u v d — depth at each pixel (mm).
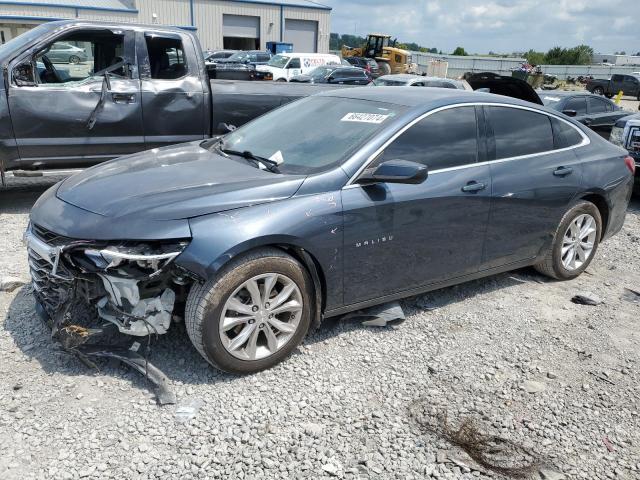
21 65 5992
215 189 3221
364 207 3463
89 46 6453
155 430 2795
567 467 2773
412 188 3701
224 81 7191
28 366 3230
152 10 41562
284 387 3209
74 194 3383
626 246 6324
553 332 4102
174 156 3977
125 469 2549
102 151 6523
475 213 4055
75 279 3045
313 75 24172
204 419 2898
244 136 4297
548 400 3289
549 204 4543
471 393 3301
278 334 3344
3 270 4535
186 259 2932
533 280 5031
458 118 4051
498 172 4176
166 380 3096
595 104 12836
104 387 3086
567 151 4734
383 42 43406
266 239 3092
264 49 48000
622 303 4691
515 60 50469
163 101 6699
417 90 4344
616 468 2793
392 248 3676
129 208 3066
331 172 3449
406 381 3367
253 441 2779
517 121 4434
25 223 5895
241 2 45375
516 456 2822
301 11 48500
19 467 2516
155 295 3061
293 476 2588
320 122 4035
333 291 3502
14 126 5988
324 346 3668
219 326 3057
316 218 3275
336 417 3002
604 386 3475
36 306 3590
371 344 3736
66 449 2639
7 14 34875
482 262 4281
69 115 6199
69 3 37969
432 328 4020
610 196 5008
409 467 2697
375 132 3684
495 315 4297
